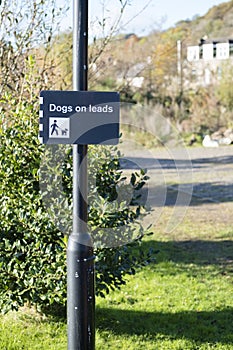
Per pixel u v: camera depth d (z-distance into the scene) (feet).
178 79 55.98
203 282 15.76
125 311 13.10
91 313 7.36
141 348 10.91
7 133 11.00
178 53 54.54
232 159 45.78
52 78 14.55
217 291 14.92
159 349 10.90
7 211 10.77
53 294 10.42
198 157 47.50
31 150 10.96
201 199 30.42
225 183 35.27
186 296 14.39
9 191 11.00
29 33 13.66
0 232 10.92
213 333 11.91
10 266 10.56
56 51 15.92
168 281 15.75
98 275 11.05
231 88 57.93
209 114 57.67
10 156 10.89
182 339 11.48
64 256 10.27
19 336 11.07
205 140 55.01
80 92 6.89
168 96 55.83
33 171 10.53
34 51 15.10
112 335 11.54
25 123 11.01
